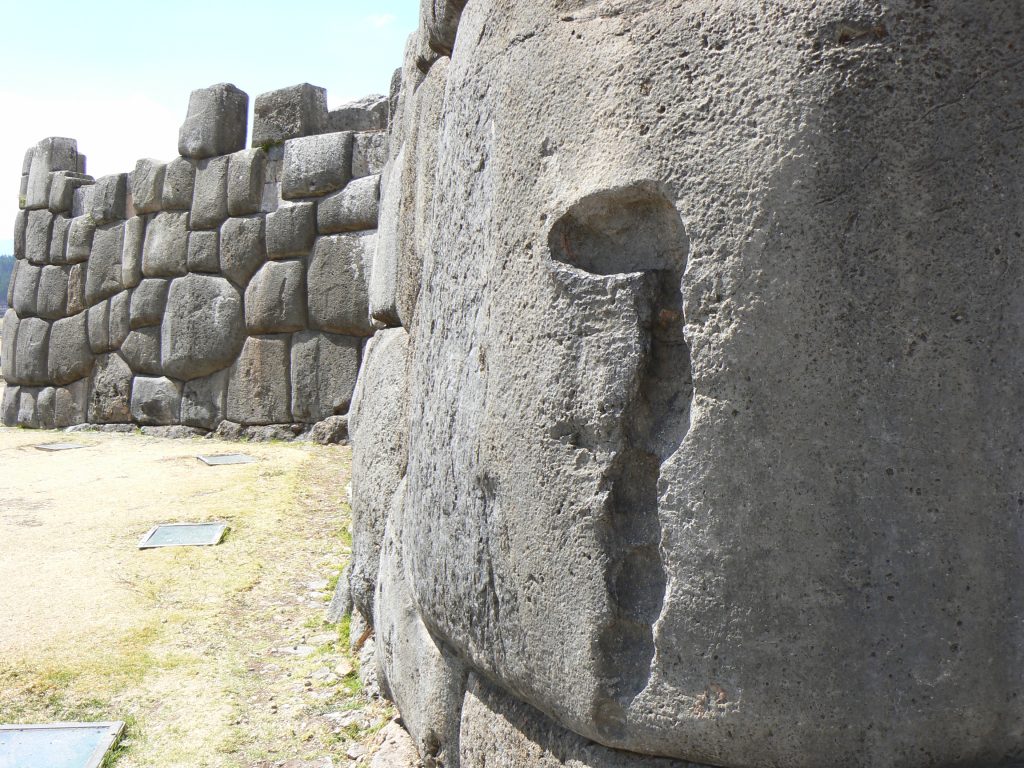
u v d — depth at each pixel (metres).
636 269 1.53
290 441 7.63
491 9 1.83
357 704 2.81
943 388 1.33
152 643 3.27
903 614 1.34
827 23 1.34
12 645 3.18
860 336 1.34
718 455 1.39
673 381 1.50
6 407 9.58
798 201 1.35
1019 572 1.34
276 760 2.53
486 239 1.79
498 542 1.71
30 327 9.27
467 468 1.83
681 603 1.42
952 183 1.33
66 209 9.15
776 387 1.36
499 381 1.69
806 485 1.36
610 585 1.51
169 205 8.27
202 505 5.11
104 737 2.62
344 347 7.53
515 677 1.71
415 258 2.67
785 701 1.37
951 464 1.33
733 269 1.38
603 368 1.51
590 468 1.53
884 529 1.34
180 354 8.12
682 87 1.43
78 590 3.75
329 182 7.55
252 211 7.88
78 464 6.46
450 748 2.09
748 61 1.38
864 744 1.35
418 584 2.13
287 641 3.34
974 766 1.37
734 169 1.38
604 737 1.52
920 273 1.33
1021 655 1.34
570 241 1.58
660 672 1.45
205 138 8.11
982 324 1.33
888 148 1.33
